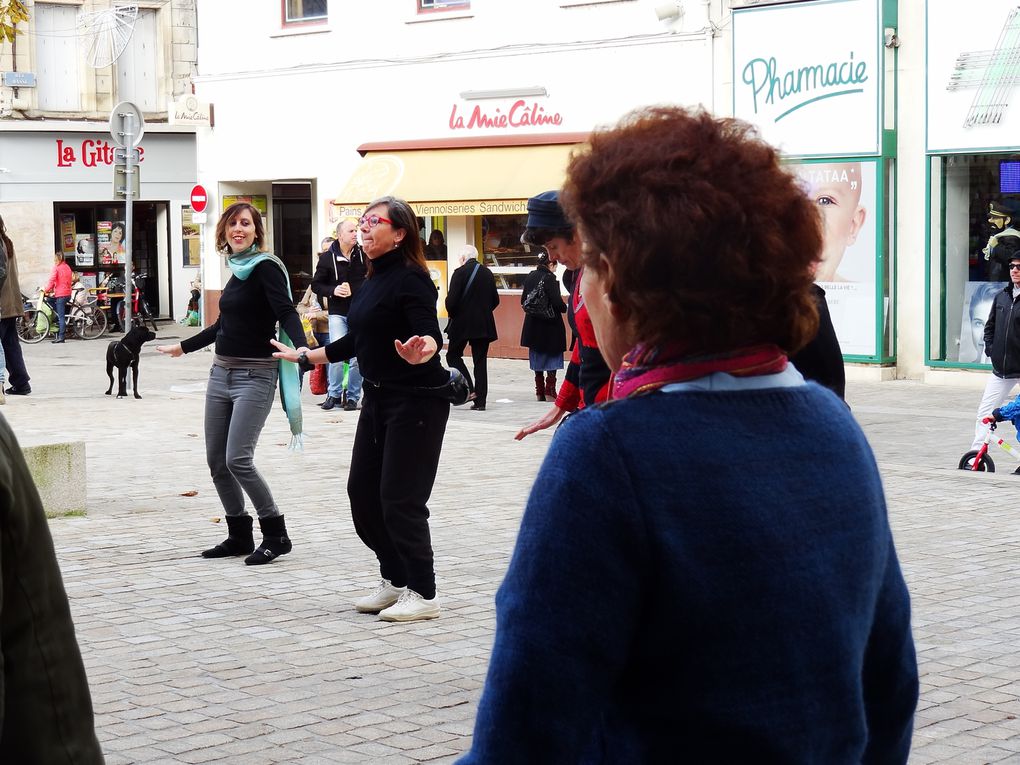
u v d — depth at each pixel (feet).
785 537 5.64
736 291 5.84
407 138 79.36
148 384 64.34
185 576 24.91
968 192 60.59
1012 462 40.19
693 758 5.68
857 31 62.18
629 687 5.80
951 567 25.64
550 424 19.31
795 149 64.39
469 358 75.10
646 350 6.04
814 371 15.98
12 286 57.26
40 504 6.59
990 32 58.90
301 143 83.76
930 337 61.62
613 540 5.53
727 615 5.56
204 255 88.69
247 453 25.77
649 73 70.44
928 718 17.10
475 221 77.51
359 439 21.65
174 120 86.63
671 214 5.78
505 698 5.56
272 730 16.43
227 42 85.97
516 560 5.68
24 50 103.91
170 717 16.93
